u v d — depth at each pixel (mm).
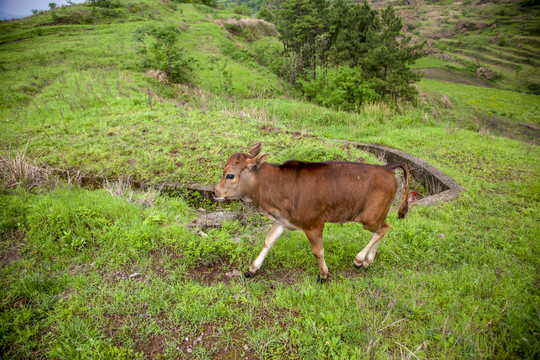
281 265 4355
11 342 3127
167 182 6309
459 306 3523
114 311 3447
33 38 23344
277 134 8672
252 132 8633
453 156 8773
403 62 20844
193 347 3090
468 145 9477
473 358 2881
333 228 5297
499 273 4164
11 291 3658
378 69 20750
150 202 5496
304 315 3344
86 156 7109
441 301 3604
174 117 9570
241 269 4207
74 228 4711
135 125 8836
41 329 3260
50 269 4105
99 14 29859
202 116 9922
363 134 11438
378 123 12391
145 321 3340
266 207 3877
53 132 8523
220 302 3504
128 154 7219
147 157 7023
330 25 25844
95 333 3143
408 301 3531
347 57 22984
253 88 20594
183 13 35656
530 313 3332
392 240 4836
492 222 5469
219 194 3781
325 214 3826
